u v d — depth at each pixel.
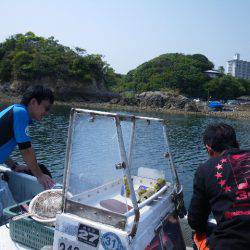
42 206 3.25
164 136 3.42
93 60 80.25
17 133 3.98
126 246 2.48
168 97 80.81
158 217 2.98
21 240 3.29
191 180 16.89
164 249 2.99
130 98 79.94
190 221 2.92
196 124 49.19
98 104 77.00
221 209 2.58
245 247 2.44
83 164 2.79
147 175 3.52
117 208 2.80
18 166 4.83
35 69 73.44
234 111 88.31
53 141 25.47
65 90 76.50
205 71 130.75
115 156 2.67
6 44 79.88
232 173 2.61
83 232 2.68
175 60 131.25
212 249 2.58
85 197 2.93
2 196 4.29
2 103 62.75
